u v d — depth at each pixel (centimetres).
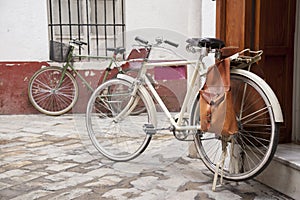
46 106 508
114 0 531
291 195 222
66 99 505
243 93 243
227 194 230
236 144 250
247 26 242
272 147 216
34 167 282
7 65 500
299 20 258
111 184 247
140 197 225
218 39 246
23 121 464
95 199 222
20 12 497
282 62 254
